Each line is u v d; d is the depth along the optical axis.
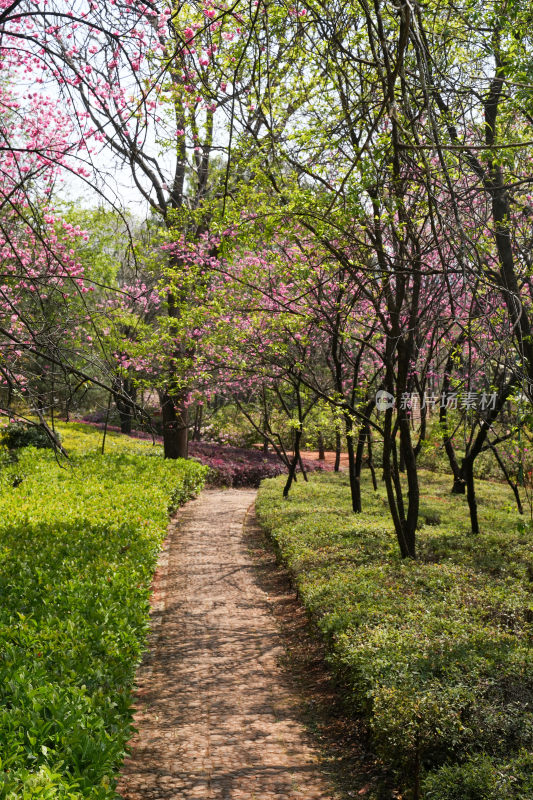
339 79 6.70
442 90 5.33
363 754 5.14
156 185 11.85
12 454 18.52
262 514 14.13
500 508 14.83
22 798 2.62
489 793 3.71
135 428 30.86
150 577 7.98
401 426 9.23
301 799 4.48
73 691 3.94
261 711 5.96
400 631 5.87
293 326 10.41
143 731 5.56
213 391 15.35
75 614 5.59
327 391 12.23
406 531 9.37
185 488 17.11
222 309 10.88
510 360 5.55
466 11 6.23
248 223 6.80
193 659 7.19
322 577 8.40
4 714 3.26
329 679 6.50
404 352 8.27
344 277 10.08
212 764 5.00
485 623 6.22
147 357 13.24
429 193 4.36
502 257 7.25
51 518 9.94
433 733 4.29
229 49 6.06
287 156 7.21
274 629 8.16
